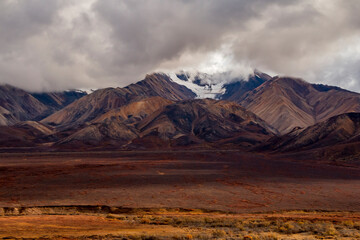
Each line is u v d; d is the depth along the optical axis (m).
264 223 39.84
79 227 35.50
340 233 32.47
